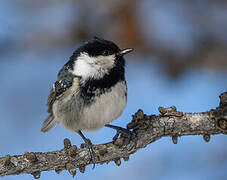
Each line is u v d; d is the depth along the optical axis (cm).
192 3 1214
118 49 1077
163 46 1177
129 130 995
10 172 905
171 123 986
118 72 1058
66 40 1215
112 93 1041
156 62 1182
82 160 957
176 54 1177
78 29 1207
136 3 1183
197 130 980
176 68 1175
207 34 1191
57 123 1209
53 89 1138
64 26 1219
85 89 1043
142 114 1005
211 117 971
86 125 1077
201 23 1199
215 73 1178
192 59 1176
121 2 1183
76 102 1051
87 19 1205
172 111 998
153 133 989
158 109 1006
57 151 945
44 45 1223
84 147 974
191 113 994
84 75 1049
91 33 1200
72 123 1080
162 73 1180
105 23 1191
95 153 962
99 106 1041
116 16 1184
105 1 1195
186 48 1181
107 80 1042
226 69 1173
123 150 975
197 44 1185
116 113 1068
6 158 900
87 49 1063
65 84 1066
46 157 928
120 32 1177
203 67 1175
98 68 1044
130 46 1175
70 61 1099
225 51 1179
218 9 1209
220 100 973
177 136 1000
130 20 1176
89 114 1047
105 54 1052
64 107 1072
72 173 941
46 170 935
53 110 1146
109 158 973
